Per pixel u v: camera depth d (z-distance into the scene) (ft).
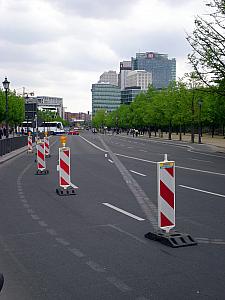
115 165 81.05
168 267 21.38
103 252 24.16
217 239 26.81
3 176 63.98
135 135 336.49
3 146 106.01
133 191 47.57
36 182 56.49
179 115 205.16
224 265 21.66
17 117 265.75
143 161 91.35
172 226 26.61
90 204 39.50
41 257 23.43
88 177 61.16
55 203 40.32
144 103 333.83
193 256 23.20
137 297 17.57
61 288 18.74
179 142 203.92
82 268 21.42
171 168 26.50
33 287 18.90
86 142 204.74
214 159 98.68
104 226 30.63
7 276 20.39
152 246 25.29
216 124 278.46
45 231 29.43
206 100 188.96
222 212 35.55
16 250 24.88
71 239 27.14
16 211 36.63
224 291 18.10
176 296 17.60
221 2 100.83
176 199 42.37
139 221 32.14
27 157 105.81
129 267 21.45
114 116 533.96
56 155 111.45
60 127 391.24
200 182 55.93
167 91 249.34
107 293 18.07
